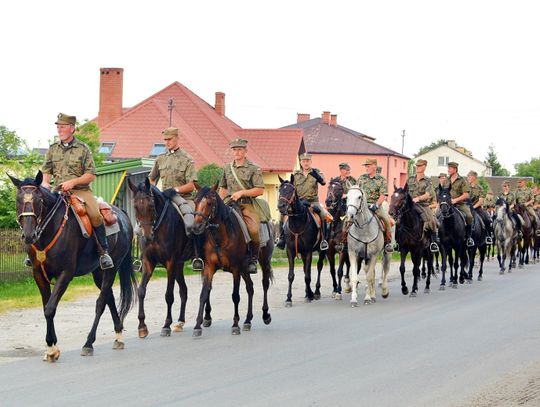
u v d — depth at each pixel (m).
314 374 10.83
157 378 10.53
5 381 10.33
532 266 33.62
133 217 28.56
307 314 17.42
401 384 10.27
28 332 14.54
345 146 75.62
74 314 16.91
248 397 9.48
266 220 15.30
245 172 15.15
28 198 11.30
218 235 14.02
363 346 13.09
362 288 23.52
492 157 150.62
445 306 18.83
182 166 14.93
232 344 13.32
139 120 55.50
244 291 22.28
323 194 75.19
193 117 59.00
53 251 11.80
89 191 12.70
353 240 19.08
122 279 13.67
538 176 132.00
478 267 32.56
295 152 57.28
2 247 21.16
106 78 57.88
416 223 20.91
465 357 12.16
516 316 16.89
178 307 18.53
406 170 84.38
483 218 27.17
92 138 38.84
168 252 14.16
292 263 19.20
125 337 14.17
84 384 10.16
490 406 9.23
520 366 11.52
